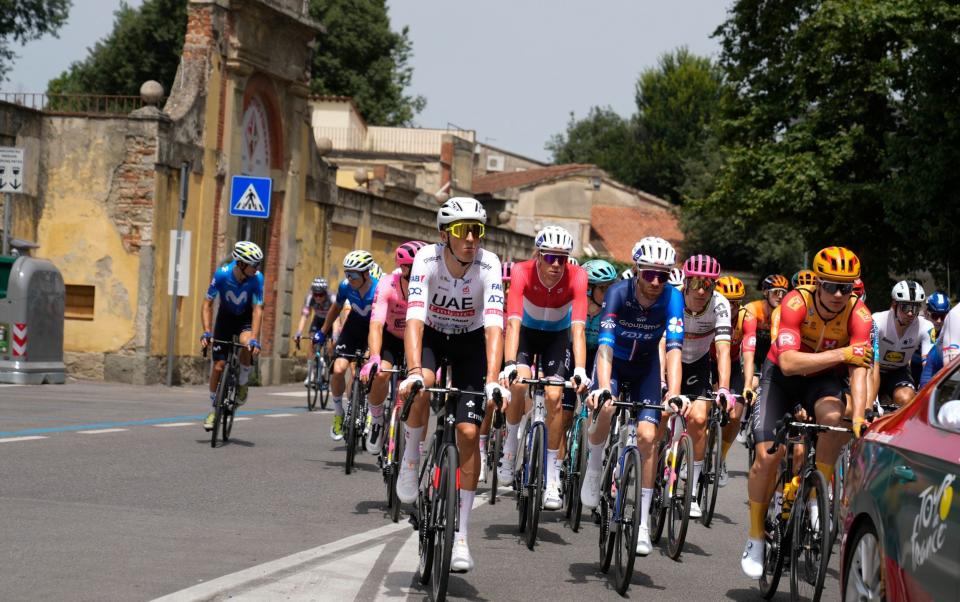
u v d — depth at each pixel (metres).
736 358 10.87
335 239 28.55
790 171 28.52
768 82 30.59
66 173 21.08
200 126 22.23
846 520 5.22
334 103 46.59
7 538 6.63
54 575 5.76
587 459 8.32
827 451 6.62
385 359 10.04
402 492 6.52
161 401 17.38
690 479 7.68
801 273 9.78
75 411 14.50
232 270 12.07
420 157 45.56
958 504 3.97
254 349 12.16
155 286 20.98
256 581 5.75
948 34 22.98
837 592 6.97
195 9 22.44
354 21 58.12
